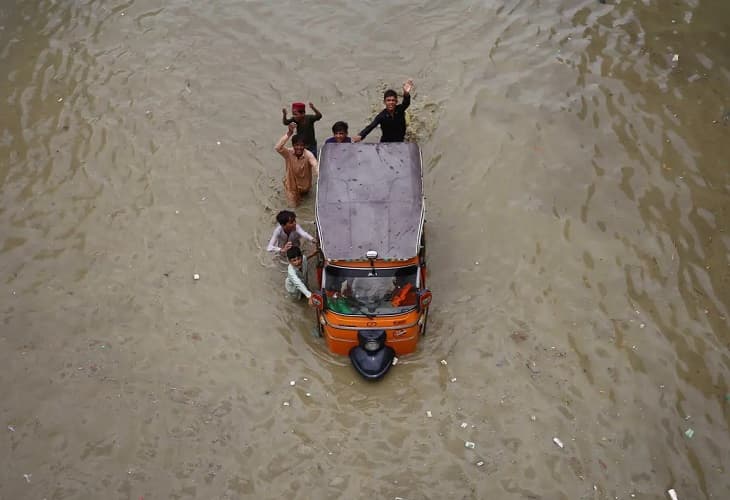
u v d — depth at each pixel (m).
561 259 11.89
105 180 13.39
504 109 14.48
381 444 9.75
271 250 11.12
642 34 15.86
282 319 11.30
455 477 9.36
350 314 10.16
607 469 9.39
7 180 13.36
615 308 11.16
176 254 12.19
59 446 9.76
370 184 10.73
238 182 13.35
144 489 9.30
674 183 12.87
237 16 16.95
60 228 12.58
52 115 14.62
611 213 12.51
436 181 13.27
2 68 15.63
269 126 14.38
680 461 9.44
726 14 16.19
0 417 10.06
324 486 9.31
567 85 14.86
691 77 14.79
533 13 16.69
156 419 10.04
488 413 10.03
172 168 13.59
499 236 12.30
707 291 11.27
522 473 9.38
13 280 11.78
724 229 12.08
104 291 11.65
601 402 10.08
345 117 14.48
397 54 15.88
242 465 9.55
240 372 10.61
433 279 11.73
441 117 14.41
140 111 14.70
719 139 13.55
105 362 10.71
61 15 17.03
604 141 13.71
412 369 10.60
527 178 13.20
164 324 11.21
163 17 16.94
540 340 10.84
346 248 10.13
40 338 11.01
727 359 10.45
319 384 10.47
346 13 16.97
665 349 10.62
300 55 15.93
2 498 9.21
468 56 15.70
